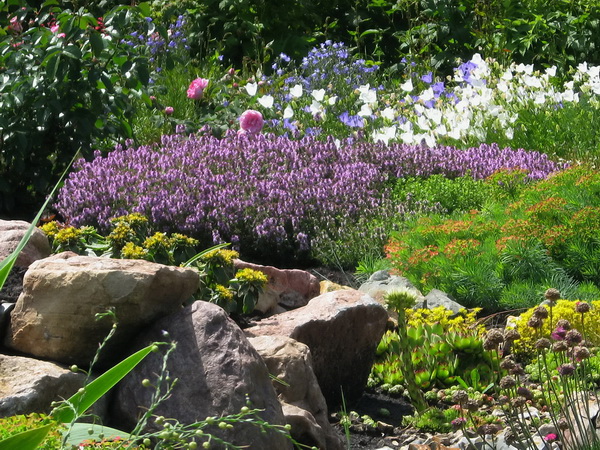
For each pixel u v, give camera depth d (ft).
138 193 22.34
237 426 10.53
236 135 25.52
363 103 32.55
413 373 14.57
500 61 41.04
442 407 14.82
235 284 15.51
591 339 16.81
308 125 30.71
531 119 30.81
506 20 42.11
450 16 41.93
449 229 21.31
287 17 42.83
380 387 15.65
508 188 24.40
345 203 23.27
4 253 14.76
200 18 41.09
